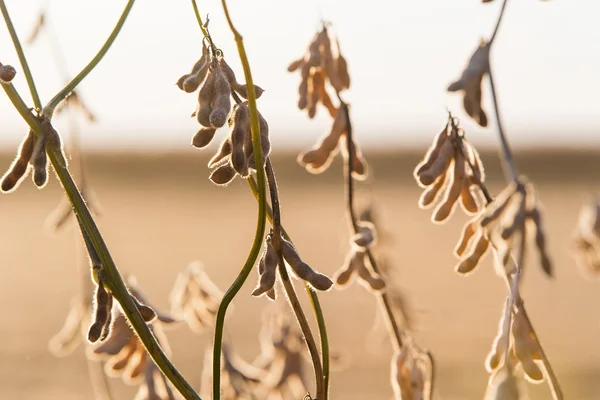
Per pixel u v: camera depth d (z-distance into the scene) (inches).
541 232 101.1
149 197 1701.5
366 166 124.4
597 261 179.0
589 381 373.7
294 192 1240.8
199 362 407.8
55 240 1184.2
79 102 121.0
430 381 114.7
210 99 83.8
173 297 129.3
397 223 949.2
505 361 81.6
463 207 105.0
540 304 563.5
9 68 79.9
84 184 123.7
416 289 628.4
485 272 720.3
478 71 102.0
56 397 393.7
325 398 86.0
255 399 129.3
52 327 587.5
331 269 645.3
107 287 81.0
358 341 458.3
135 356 112.1
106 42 85.4
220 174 83.7
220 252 886.4
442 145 105.2
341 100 123.4
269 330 143.2
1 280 818.8
